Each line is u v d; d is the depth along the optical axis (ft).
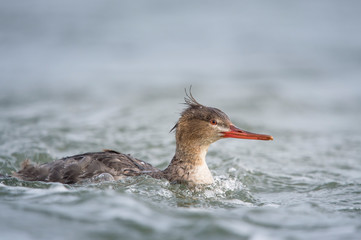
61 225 22.40
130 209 24.72
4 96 65.31
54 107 60.39
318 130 55.16
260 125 56.65
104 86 72.69
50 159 40.81
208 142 32.76
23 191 27.22
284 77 79.87
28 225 22.25
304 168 41.50
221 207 28.48
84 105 62.08
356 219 26.05
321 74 81.61
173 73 81.10
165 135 49.55
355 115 61.98
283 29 109.50
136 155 43.11
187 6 130.82
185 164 32.65
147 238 21.56
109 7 128.67
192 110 32.99
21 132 47.75
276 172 40.11
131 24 112.98
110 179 30.48
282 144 49.47
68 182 30.09
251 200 31.53
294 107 65.10
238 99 67.41
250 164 42.22
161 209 25.93
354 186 36.06
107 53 92.32
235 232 22.67
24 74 78.43
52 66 83.51
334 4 129.39
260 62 87.97
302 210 27.30
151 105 62.85
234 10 126.72
